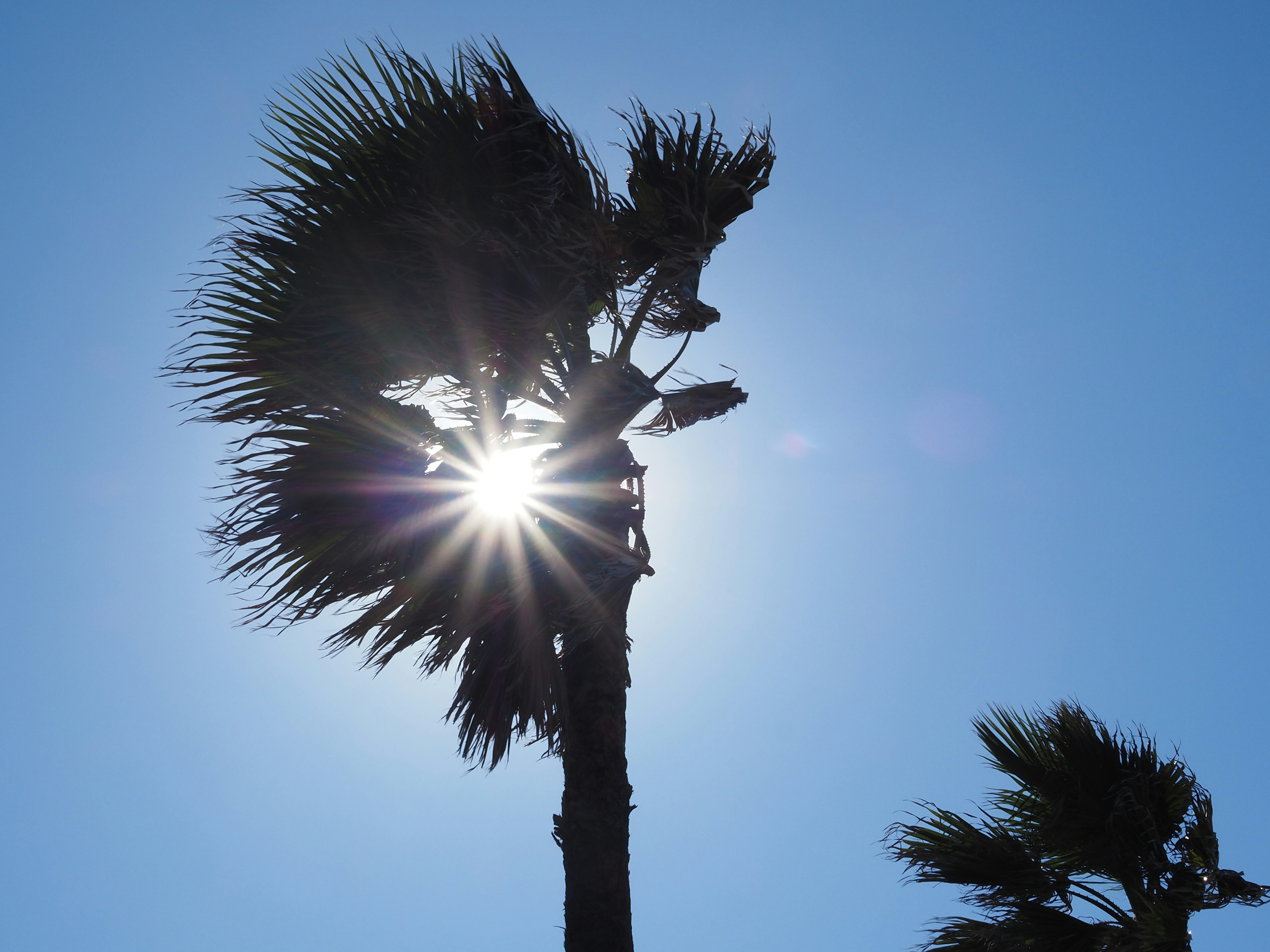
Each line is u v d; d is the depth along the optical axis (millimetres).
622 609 6402
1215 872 7164
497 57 6398
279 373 6465
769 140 7074
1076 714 8086
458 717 6621
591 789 6062
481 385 6457
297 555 6348
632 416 6543
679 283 6965
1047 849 7945
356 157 6359
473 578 6363
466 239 5949
